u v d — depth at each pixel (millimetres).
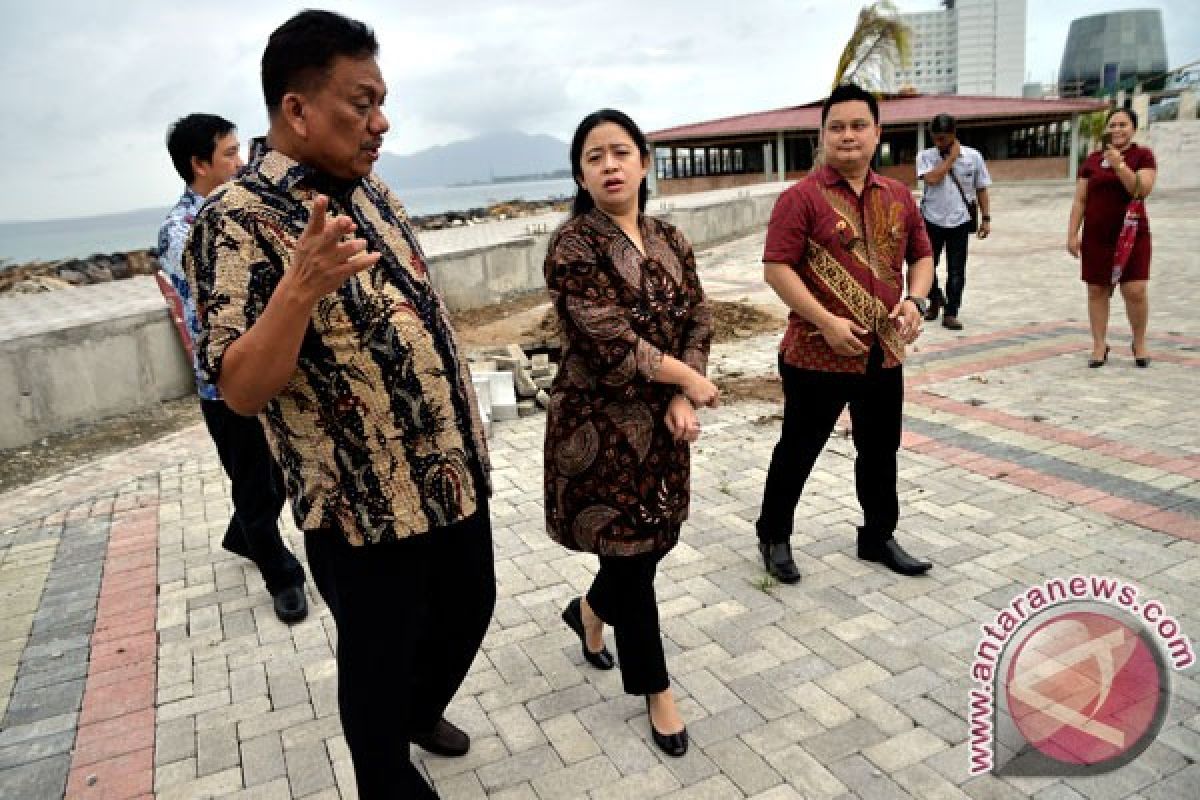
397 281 1846
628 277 2355
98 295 10062
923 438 5059
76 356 6621
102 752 2740
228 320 1643
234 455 3320
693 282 2559
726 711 2742
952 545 3738
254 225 1695
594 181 2324
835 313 3164
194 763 2664
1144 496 4066
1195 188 21984
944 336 7719
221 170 3225
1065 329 7652
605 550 2410
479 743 2666
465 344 8648
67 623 3572
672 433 2377
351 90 1716
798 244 3125
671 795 2396
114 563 4137
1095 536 3727
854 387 3260
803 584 3506
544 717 2777
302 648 3291
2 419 6184
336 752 2680
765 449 5133
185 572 3990
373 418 1818
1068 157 29812
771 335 8406
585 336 2307
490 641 3244
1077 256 6254
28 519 4770
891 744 2549
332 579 1978
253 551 3475
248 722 2854
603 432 2395
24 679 3178
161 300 7945
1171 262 10867
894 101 32938
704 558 3781
